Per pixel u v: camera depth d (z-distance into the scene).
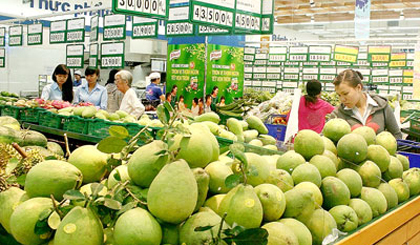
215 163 1.46
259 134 2.85
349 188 1.82
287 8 12.80
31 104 4.51
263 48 11.27
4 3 8.58
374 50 11.16
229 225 1.22
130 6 3.82
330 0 11.42
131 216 1.14
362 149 2.00
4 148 1.67
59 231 1.12
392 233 1.91
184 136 1.38
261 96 7.71
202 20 4.27
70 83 7.01
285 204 1.44
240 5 4.63
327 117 4.71
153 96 7.89
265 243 1.10
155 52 10.38
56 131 3.98
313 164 1.85
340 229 1.63
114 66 6.42
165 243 1.18
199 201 1.29
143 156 1.30
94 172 1.50
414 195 2.21
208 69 6.31
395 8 12.84
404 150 3.57
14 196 1.35
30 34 7.95
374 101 3.78
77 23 7.05
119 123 3.49
